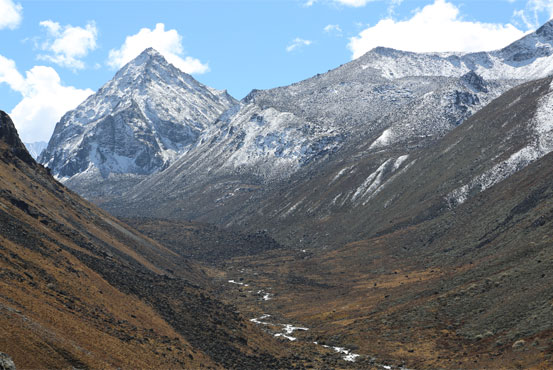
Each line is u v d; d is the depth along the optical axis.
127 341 69.31
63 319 63.06
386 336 121.06
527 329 98.44
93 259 106.12
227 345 92.31
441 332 114.44
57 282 75.50
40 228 103.31
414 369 97.06
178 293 113.06
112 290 88.38
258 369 85.56
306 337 129.50
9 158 150.38
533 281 118.06
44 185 155.12
